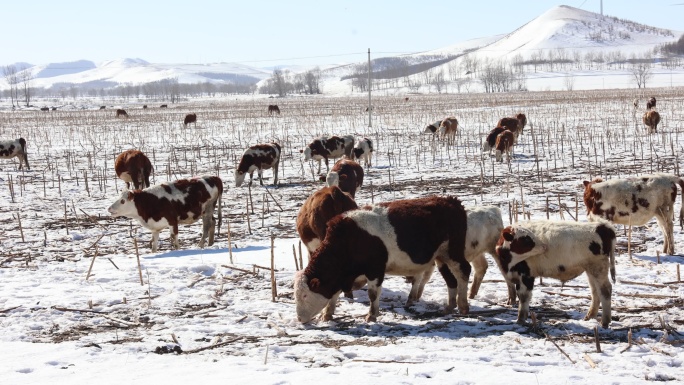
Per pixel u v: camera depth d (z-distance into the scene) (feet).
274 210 61.52
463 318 31.09
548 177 74.23
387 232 30.63
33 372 24.40
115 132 150.82
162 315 32.09
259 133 144.25
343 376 23.08
